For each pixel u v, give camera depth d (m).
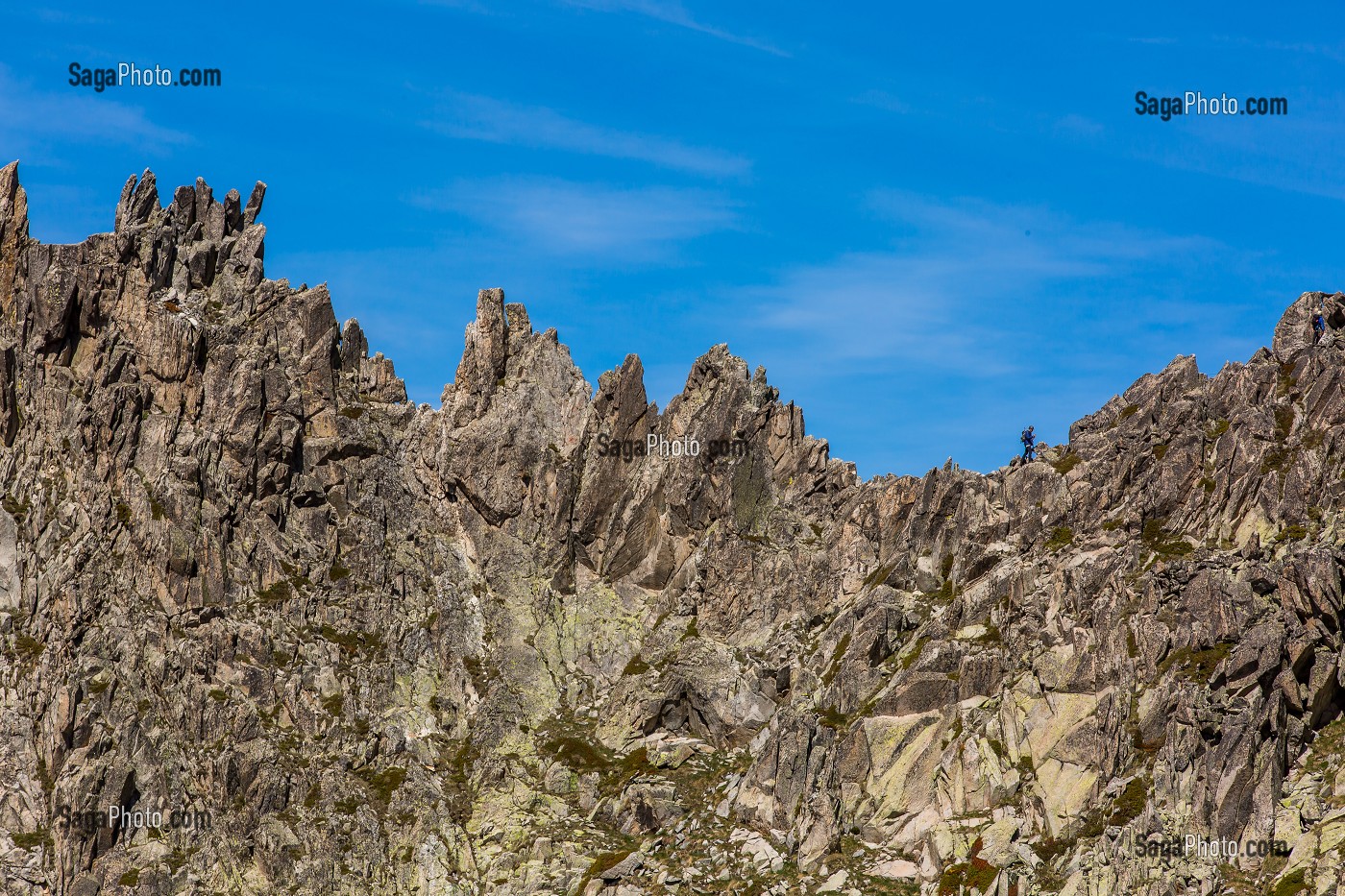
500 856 99.81
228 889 97.38
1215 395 107.69
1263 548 96.19
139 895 96.06
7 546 108.38
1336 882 81.94
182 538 107.06
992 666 99.94
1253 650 90.88
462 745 107.06
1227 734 88.62
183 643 104.50
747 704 106.31
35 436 111.12
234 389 113.06
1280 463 100.94
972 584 106.94
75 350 113.81
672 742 106.38
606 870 97.25
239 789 101.00
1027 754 95.38
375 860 99.94
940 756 98.06
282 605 108.81
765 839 97.69
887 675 103.50
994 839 91.81
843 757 99.75
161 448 110.38
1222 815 87.31
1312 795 87.50
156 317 113.44
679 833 100.06
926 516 110.88
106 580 105.38
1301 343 107.94
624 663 112.12
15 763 100.81
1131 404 112.50
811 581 111.94
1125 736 92.62
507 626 112.00
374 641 110.44
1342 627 91.94
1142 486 104.75
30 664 103.75
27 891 96.25
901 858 94.81
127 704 101.56
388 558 113.25
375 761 105.00
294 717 104.75
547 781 104.81
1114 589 98.19
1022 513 108.44
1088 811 91.25
